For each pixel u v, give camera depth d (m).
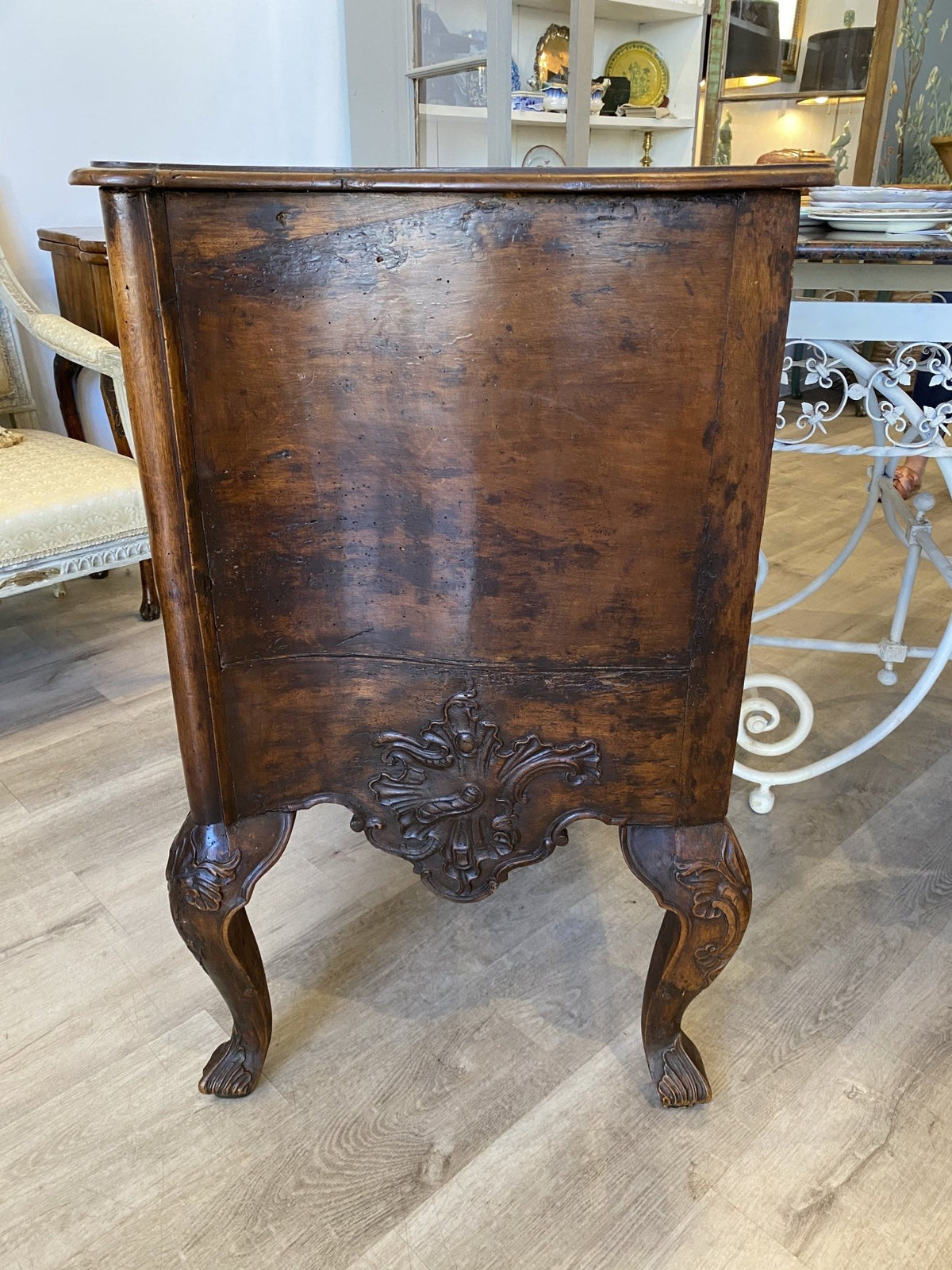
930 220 1.03
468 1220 0.81
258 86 2.30
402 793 0.78
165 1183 0.84
